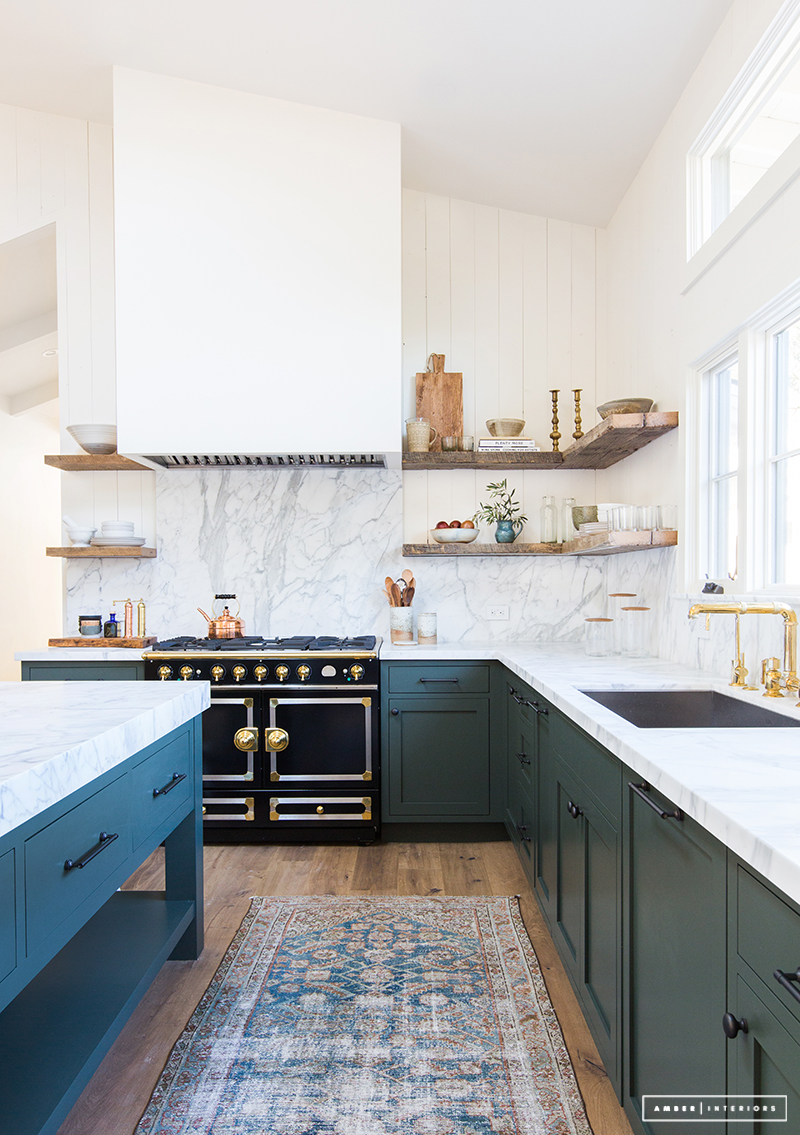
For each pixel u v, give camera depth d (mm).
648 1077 1376
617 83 2691
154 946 1954
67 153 3918
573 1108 1618
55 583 7281
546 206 3777
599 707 1844
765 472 2201
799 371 2154
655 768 1253
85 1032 1562
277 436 3250
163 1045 1854
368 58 2863
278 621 3869
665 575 2922
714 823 1014
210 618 3859
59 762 1294
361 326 3264
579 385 3906
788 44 2035
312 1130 1561
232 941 2393
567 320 3910
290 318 3258
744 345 2219
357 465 3682
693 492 2664
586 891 1836
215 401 3248
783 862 809
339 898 2717
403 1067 1762
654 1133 1341
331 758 3303
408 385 3906
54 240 4336
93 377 3922
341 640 3562
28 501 6777
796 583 2137
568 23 2432
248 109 3266
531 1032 1896
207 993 2086
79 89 3559
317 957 2283
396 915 2570
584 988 1851
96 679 3371
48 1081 1403
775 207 1956
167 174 3252
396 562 3861
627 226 3475
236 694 3303
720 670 2418
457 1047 1837
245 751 3301
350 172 3275
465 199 3893
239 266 3256
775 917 872
